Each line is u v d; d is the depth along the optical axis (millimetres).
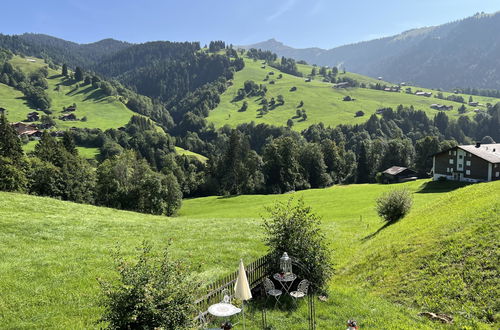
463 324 14422
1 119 74438
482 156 79500
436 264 19125
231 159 128000
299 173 122000
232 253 26688
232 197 95375
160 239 30859
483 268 17078
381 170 139625
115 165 79625
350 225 42125
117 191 76938
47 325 15031
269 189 118938
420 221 29781
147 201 77625
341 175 142500
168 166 137875
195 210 84125
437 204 35125
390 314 15922
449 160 86562
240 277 13164
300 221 18438
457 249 19516
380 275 20844
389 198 36781
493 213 21906
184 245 28859
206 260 24891
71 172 78688
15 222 30141
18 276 19703
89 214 39625
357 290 19734
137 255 25078
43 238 27609
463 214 24547
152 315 10539
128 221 37875
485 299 15328
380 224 39375
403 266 20594
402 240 25094
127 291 10586
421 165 128250
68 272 20688
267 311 16250
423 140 128875
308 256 17703
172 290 11133
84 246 26391
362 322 15242
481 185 36438
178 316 11008
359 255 27109
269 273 18375
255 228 36562
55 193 73938
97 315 15906
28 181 70375
